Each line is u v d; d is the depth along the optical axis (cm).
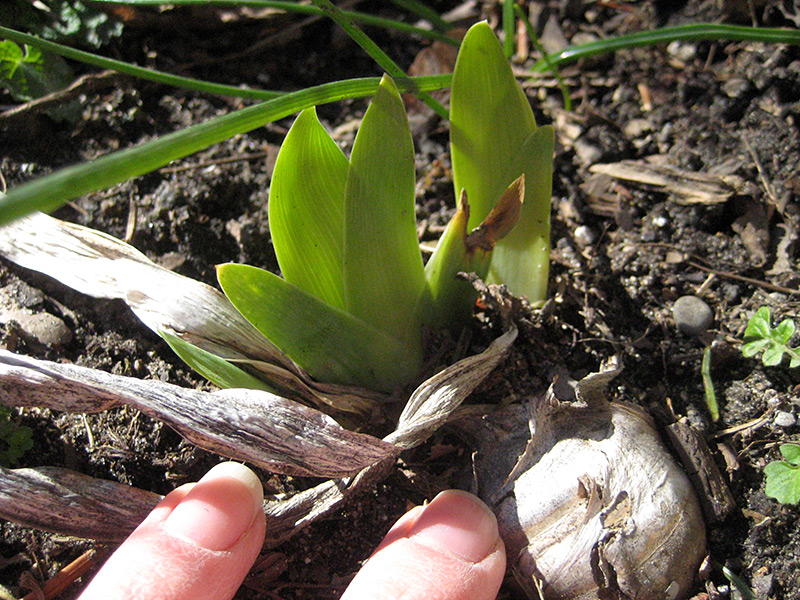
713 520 13
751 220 16
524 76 19
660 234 16
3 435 13
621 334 15
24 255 13
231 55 19
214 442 11
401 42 20
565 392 14
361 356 13
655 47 19
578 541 12
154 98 18
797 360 14
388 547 12
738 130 17
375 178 11
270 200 12
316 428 12
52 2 18
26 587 13
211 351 13
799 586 12
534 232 14
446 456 14
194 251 16
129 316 15
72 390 11
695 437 13
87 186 8
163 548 11
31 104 17
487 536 12
